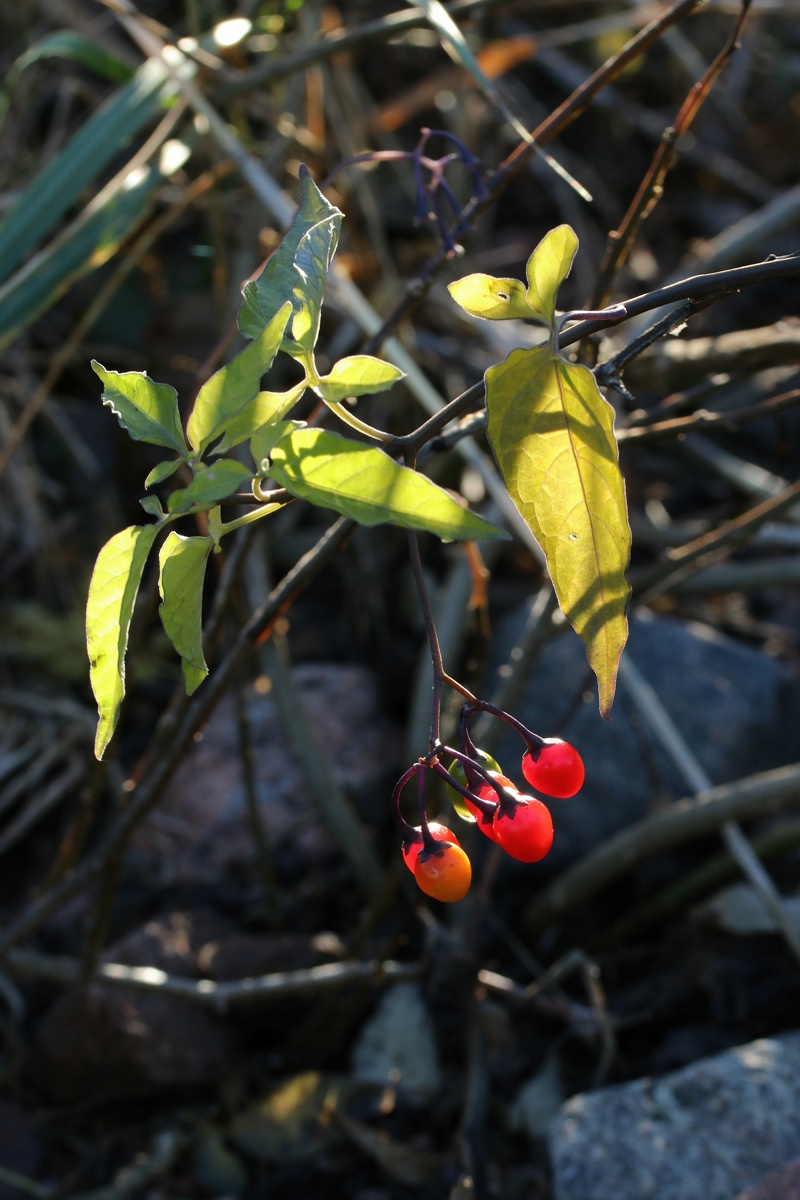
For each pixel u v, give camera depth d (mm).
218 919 574
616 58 393
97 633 266
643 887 570
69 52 618
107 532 748
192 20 638
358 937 520
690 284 273
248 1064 526
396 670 673
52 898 473
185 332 767
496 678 619
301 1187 479
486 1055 483
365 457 252
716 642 631
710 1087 448
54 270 534
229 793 621
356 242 742
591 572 272
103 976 488
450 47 413
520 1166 479
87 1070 507
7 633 685
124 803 465
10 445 613
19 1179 483
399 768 636
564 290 889
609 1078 503
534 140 392
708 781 584
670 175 1040
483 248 923
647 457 786
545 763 284
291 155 701
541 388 266
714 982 512
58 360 610
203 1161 492
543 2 860
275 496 271
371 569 686
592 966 479
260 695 664
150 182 555
